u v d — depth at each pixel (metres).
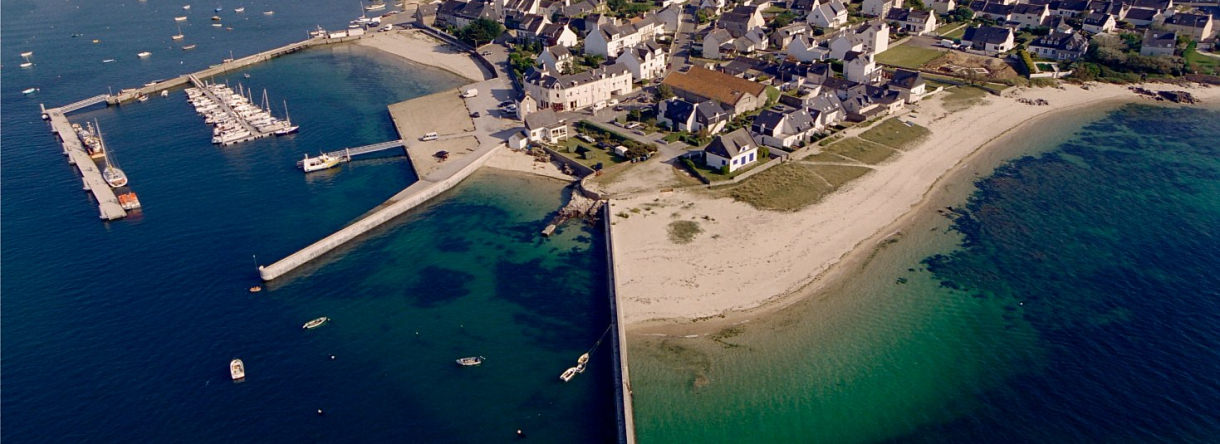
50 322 97.00
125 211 127.06
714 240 113.69
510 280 106.19
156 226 122.19
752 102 161.62
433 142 153.25
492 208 127.62
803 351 91.00
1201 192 130.75
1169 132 158.12
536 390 84.88
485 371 87.81
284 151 153.12
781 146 143.88
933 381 86.25
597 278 106.31
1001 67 194.50
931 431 79.19
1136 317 96.81
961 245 114.19
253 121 167.25
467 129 160.12
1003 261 109.81
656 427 79.62
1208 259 109.81
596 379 86.44
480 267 109.62
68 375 87.12
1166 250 112.50
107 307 100.19
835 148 146.25
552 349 91.50
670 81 175.88
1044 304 99.75
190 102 184.88
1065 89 182.62
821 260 109.56
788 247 112.44
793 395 84.19
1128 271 107.12
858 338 93.31
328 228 120.56
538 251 113.69
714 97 163.12
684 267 107.06
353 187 135.75
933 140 152.75
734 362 89.00
